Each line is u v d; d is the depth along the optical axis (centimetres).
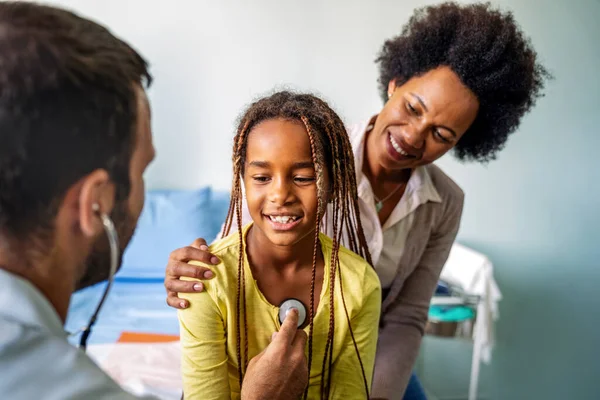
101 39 50
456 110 101
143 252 219
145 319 188
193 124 244
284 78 244
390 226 115
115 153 50
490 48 100
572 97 246
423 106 101
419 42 105
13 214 46
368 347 85
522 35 110
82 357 47
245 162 76
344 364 84
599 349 264
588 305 261
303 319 80
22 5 48
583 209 254
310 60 243
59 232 49
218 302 79
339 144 80
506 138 120
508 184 251
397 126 105
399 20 242
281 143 71
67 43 46
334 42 242
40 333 45
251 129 75
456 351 259
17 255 48
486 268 207
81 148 47
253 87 244
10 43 44
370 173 115
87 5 229
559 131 248
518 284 259
